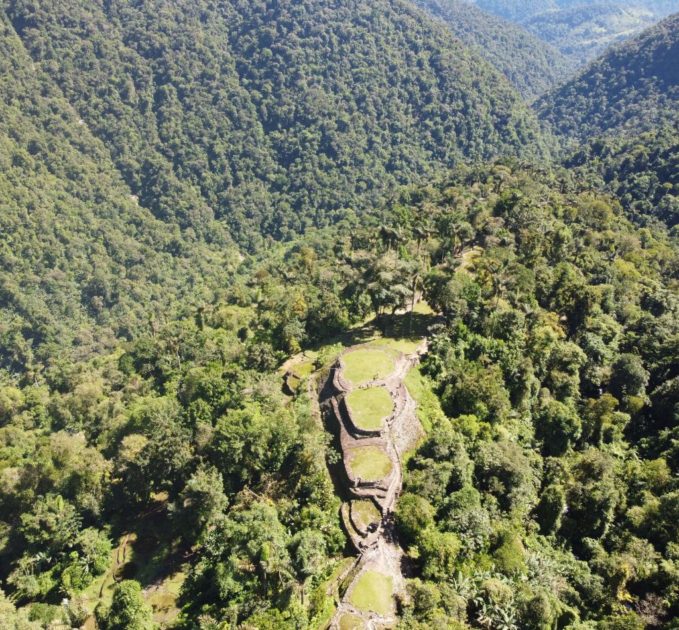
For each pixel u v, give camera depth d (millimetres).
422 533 61469
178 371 124438
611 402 89938
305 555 53219
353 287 114250
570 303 112812
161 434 80938
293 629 51531
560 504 71062
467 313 101375
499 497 71250
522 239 134000
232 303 163125
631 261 149125
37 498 82062
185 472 77875
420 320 108312
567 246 136000
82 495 79375
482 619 53594
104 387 131125
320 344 107375
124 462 80562
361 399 80750
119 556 74375
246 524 60719
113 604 60156
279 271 179750
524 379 90250
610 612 60656
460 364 92312
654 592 62375
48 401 138250
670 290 135375
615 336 110438
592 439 90625
